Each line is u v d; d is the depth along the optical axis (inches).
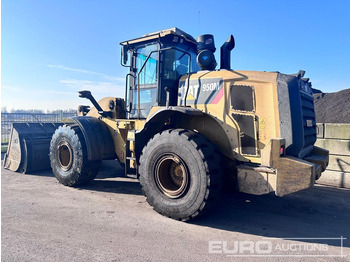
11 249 107.1
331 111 360.2
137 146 170.4
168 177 151.3
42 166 257.6
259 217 150.3
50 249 107.7
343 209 165.3
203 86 155.9
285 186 124.4
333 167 223.3
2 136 463.8
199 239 120.1
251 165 138.8
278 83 136.5
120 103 212.7
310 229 134.4
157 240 117.7
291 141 131.5
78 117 214.4
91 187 206.2
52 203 165.8
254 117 139.7
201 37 172.7
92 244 112.6
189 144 136.6
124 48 197.2
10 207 157.2
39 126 275.9
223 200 180.7
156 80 179.5
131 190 198.8
